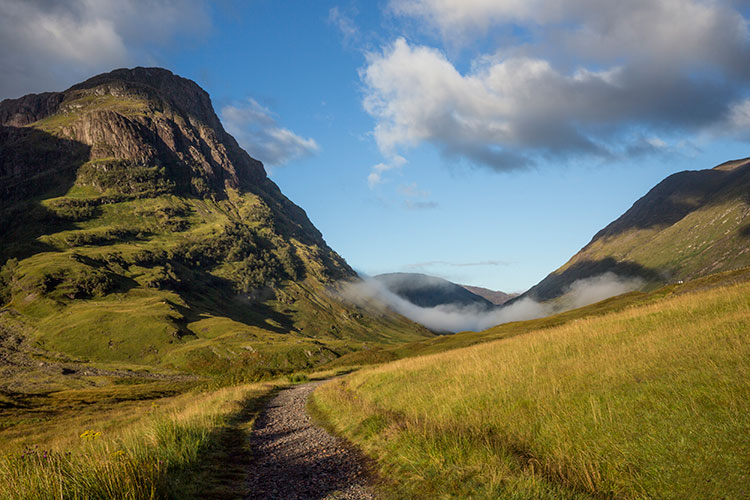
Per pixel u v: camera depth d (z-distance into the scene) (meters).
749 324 14.01
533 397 13.38
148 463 9.54
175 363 156.62
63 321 185.50
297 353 167.62
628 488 7.56
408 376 25.77
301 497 9.25
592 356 16.56
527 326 72.38
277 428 19.50
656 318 20.94
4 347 157.50
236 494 9.62
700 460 7.54
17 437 34.66
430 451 10.22
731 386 9.43
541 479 8.12
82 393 78.69
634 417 9.70
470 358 25.38
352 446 13.69
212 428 16.89
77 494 7.73
